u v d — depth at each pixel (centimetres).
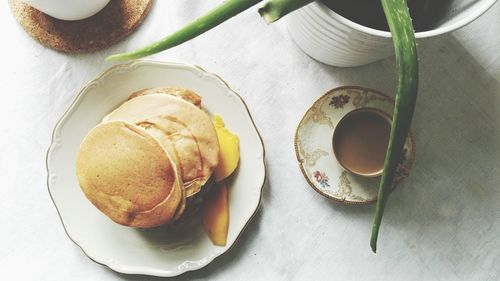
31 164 79
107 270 79
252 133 77
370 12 64
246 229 80
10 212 79
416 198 80
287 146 80
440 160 80
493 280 80
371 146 77
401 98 51
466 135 80
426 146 80
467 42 80
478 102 80
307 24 68
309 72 80
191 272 80
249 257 80
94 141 74
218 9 52
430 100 80
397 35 51
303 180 80
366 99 79
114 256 77
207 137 74
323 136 79
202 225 78
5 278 79
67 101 79
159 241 78
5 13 79
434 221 80
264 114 80
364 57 71
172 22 79
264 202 80
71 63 79
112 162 73
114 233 78
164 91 77
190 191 74
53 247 79
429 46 80
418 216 80
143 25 79
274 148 80
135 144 73
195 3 79
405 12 51
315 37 70
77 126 77
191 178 74
